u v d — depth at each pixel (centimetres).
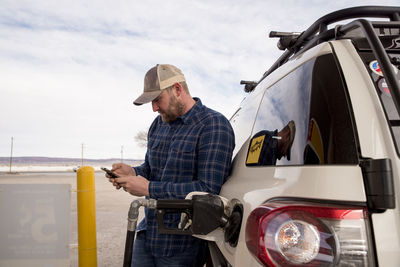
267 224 98
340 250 93
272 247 96
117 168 243
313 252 93
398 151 102
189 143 204
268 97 179
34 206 221
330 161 106
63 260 222
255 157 165
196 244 207
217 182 193
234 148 225
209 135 199
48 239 221
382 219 95
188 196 161
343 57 121
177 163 206
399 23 132
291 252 94
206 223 148
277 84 169
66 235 222
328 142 110
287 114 140
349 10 156
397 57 134
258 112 191
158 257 206
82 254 229
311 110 122
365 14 157
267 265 96
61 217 222
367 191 97
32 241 219
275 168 134
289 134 132
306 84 130
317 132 115
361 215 95
